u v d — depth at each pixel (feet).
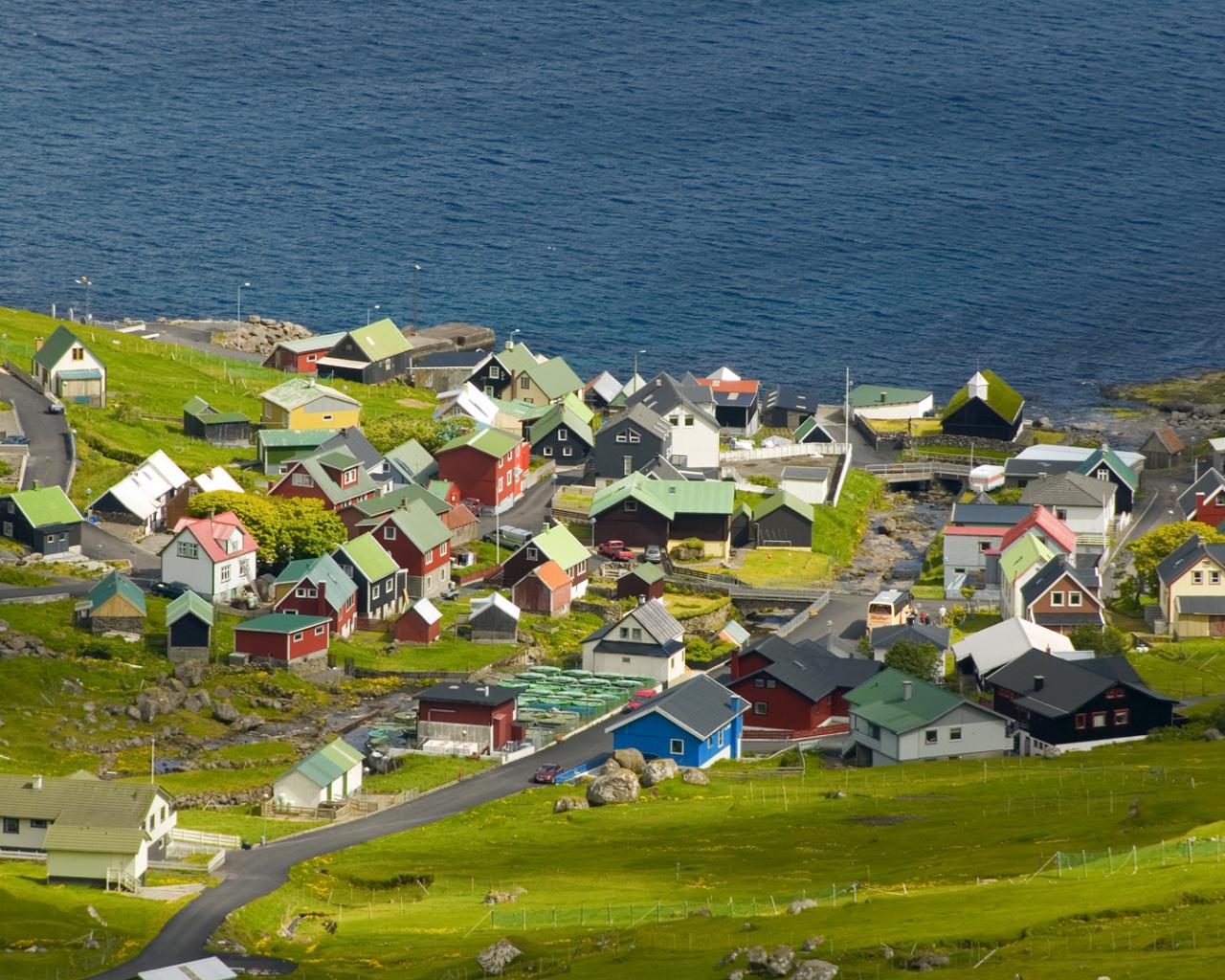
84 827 605.73
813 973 473.67
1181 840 562.66
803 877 585.63
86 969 529.45
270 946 554.46
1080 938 483.10
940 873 570.05
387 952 544.62
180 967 520.01
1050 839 599.57
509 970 517.14
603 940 530.27
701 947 515.50
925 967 474.90
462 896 598.75
